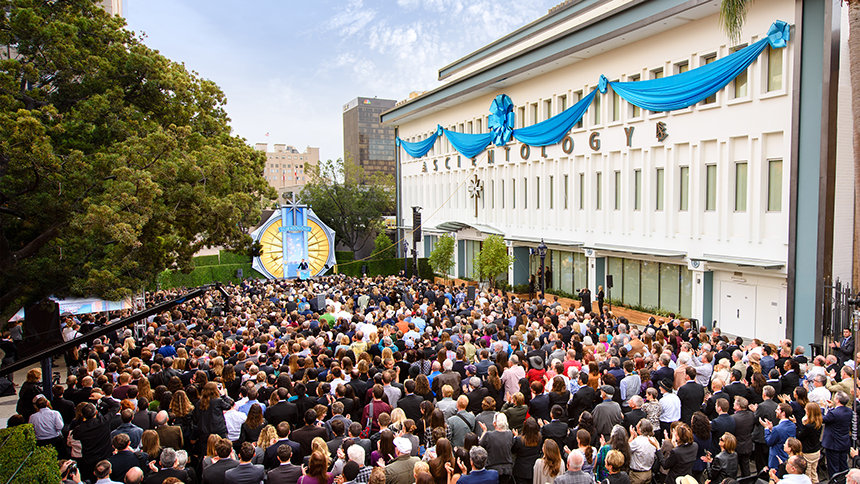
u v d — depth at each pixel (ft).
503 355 38.73
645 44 86.28
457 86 134.92
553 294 110.01
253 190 102.53
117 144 56.85
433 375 36.11
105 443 30.04
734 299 75.20
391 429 27.27
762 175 69.62
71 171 50.80
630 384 33.60
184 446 32.81
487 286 120.88
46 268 50.70
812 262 63.67
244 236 86.33
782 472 27.68
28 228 55.21
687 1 72.54
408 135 173.47
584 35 91.91
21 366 27.25
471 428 28.91
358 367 36.86
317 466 22.99
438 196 155.12
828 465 30.30
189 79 85.05
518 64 110.11
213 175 69.41
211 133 91.81
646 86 83.30
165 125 72.90
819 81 62.44
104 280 51.01
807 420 28.22
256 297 82.43
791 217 65.46
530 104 116.16
